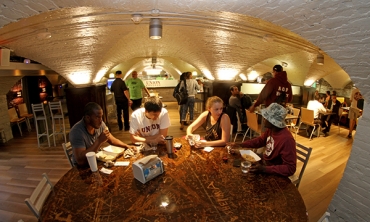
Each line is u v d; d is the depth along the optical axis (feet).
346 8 3.92
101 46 12.71
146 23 9.39
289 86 10.40
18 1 4.50
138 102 18.65
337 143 15.83
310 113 16.26
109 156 6.20
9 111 18.07
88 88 15.49
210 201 4.24
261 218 3.79
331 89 28.84
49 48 11.54
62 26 8.73
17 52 11.91
